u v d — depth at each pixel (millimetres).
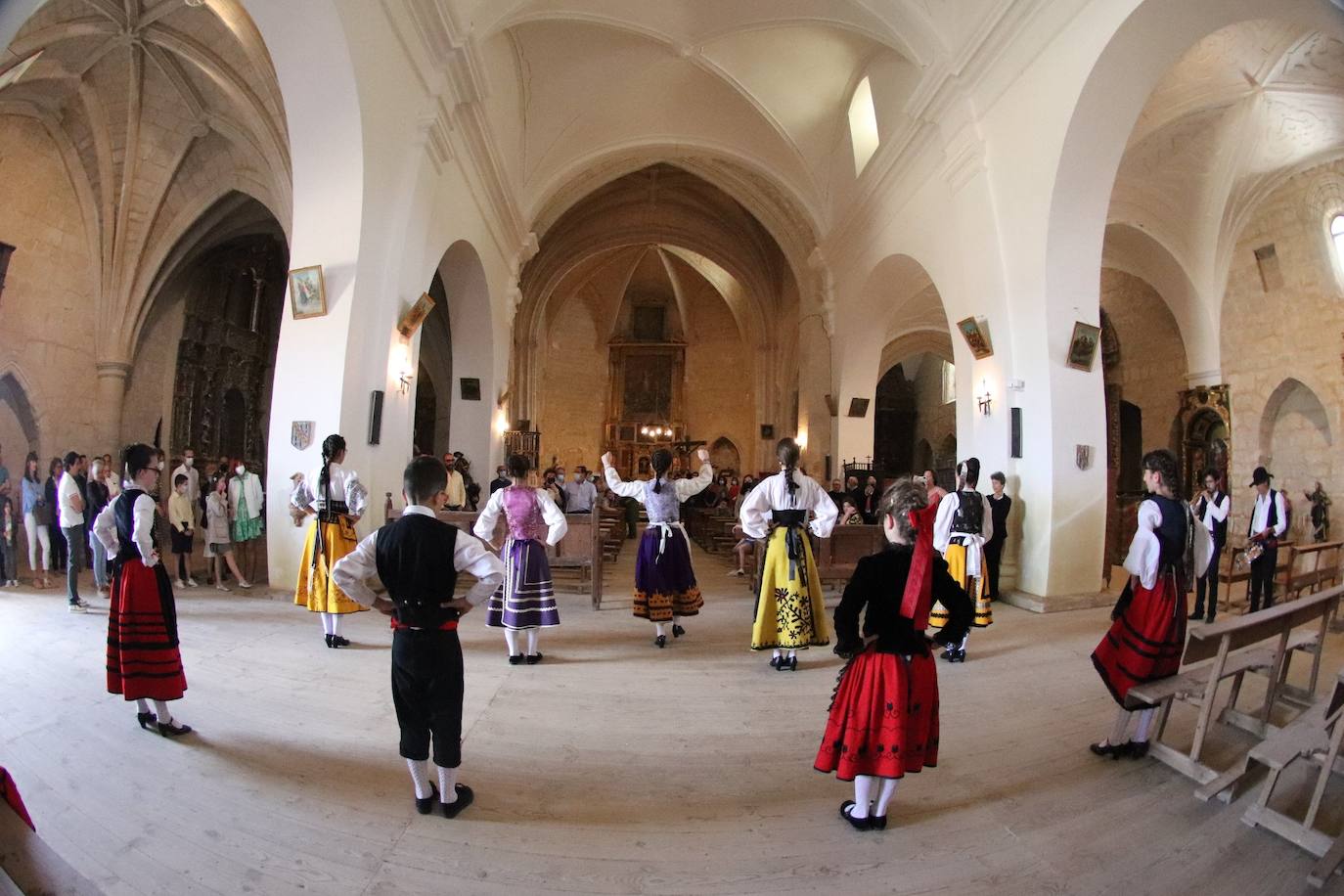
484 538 4781
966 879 2289
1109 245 12906
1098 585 7316
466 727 3531
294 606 6395
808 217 14539
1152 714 3303
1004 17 7391
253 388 15992
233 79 9211
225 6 7727
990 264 7984
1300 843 2510
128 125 10703
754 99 12453
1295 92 9234
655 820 2648
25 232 10414
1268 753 2686
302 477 5371
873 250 12133
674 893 2191
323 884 2178
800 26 11086
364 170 6578
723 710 3883
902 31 8797
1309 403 11148
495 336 12898
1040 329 7262
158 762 2998
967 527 5285
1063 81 6816
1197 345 12641
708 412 26969
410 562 2510
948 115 8695
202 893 2107
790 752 3312
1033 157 7289
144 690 3184
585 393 26969
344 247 6668
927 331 19328
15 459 10492
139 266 11820
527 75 11547
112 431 11711
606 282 25984
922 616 2473
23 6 1791
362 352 6906
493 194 11375
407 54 7164
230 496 7777
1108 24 6215
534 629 4762
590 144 13336
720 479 19547
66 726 3365
